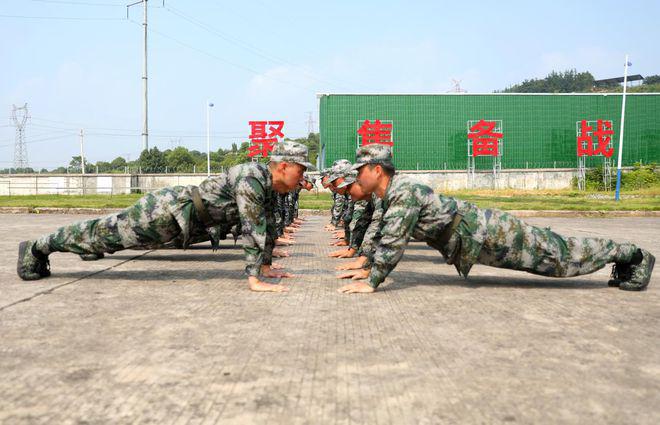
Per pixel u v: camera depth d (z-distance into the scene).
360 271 5.01
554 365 2.41
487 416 1.88
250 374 2.28
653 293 4.10
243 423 1.82
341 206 10.64
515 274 5.16
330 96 39.84
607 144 40.34
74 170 44.16
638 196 29.25
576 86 178.38
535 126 41.47
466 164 40.94
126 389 2.11
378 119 39.97
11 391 2.08
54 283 4.38
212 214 4.26
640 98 42.59
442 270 5.48
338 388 2.13
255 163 4.22
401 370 2.34
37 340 2.74
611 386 2.17
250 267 4.16
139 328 2.99
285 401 2.00
